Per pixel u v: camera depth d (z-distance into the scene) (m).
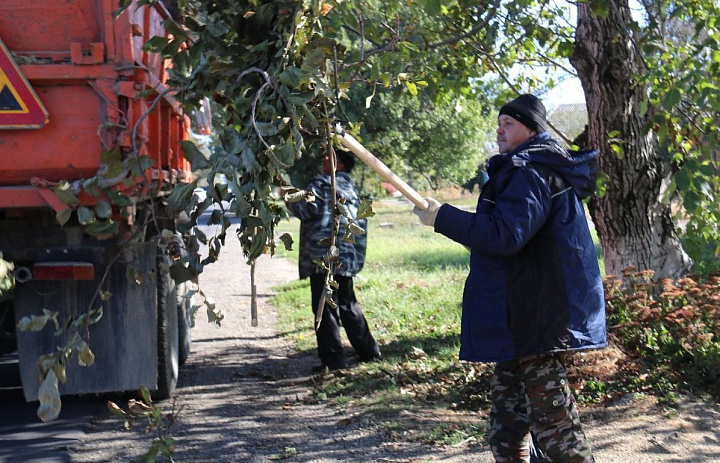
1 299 5.32
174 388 6.48
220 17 3.82
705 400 5.44
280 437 5.25
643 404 5.36
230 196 3.40
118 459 4.91
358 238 6.89
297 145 3.23
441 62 6.93
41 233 5.27
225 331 9.41
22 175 4.72
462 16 6.64
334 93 3.66
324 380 6.69
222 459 4.87
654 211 6.71
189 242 3.51
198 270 3.52
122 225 5.14
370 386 6.33
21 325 3.58
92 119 4.68
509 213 3.35
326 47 3.61
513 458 3.71
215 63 3.68
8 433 5.44
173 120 6.54
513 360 3.67
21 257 5.27
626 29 5.90
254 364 7.62
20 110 4.62
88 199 4.73
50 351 5.51
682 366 5.90
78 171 4.71
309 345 8.33
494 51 7.18
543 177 3.43
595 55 6.39
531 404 3.50
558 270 3.42
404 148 25.52
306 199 3.59
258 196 3.33
